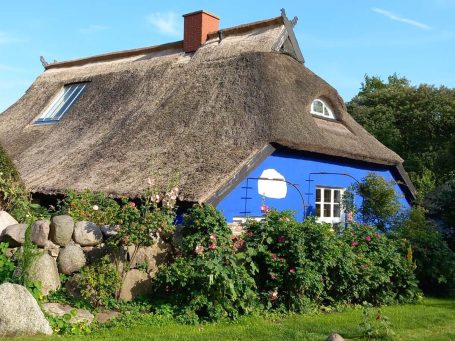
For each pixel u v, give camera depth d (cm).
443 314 840
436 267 1029
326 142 1199
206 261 723
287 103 1192
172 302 762
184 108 1270
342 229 1068
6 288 591
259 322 739
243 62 1323
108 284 723
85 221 785
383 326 702
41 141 1527
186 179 966
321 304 869
